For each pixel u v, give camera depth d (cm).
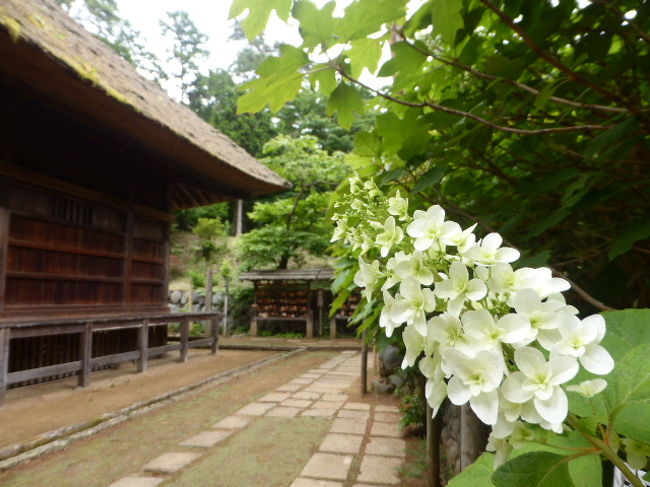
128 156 666
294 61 100
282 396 482
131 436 342
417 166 126
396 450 298
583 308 133
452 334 54
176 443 323
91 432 347
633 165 125
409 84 130
